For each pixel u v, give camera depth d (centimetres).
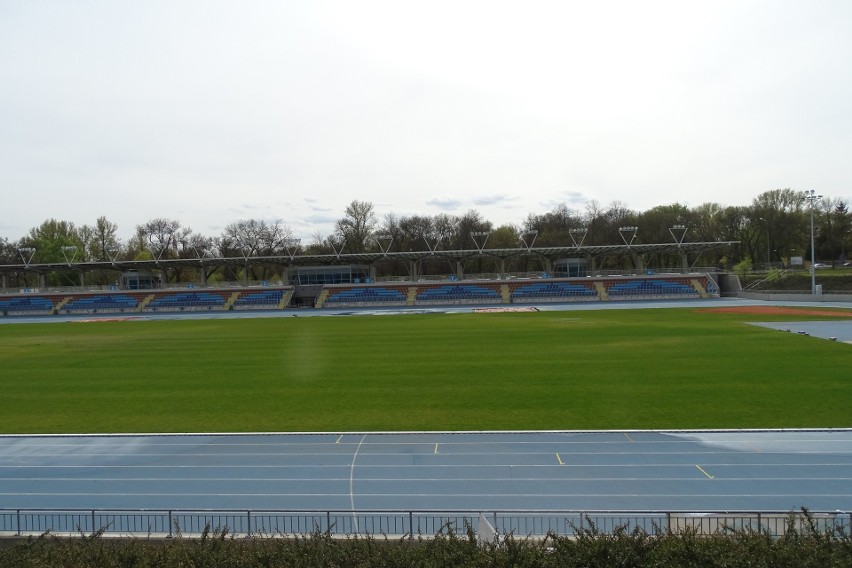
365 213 12262
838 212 11388
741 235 11812
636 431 2127
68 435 2244
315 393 2875
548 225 13088
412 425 2308
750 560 998
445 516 1519
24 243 12512
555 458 1916
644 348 3928
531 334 4803
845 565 972
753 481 1708
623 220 12319
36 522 1561
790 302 7531
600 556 1042
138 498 1720
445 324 5806
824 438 2030
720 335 4475
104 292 9438
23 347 4762
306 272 9656
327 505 1641
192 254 12631
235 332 5566
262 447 2091
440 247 12838
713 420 2261
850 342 4028
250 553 1112
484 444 2055
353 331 5391
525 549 1089
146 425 2406
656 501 1603
